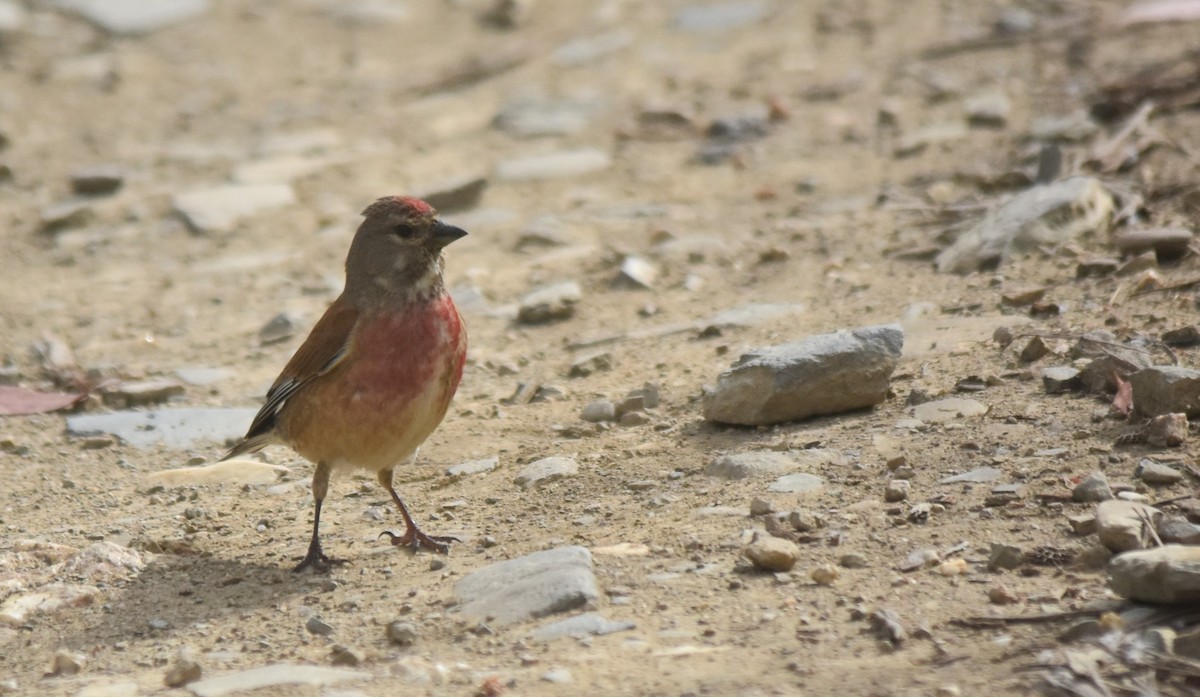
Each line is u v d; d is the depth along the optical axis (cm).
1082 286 1156
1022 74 1872
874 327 1013
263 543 939
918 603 714
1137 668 626
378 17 2589
